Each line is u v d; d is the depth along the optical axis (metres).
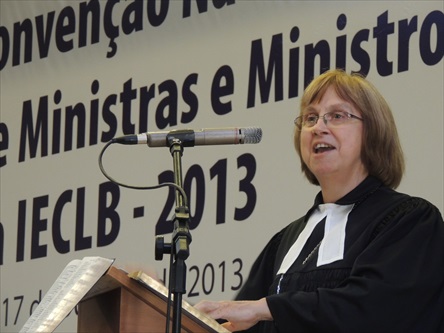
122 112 7.07
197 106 6.71
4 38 7.77
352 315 3.82
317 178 4.41
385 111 4.32
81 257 7.03
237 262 6.31
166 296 3.54
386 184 4.34
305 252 4.28
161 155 6.85
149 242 6.75
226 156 6.49
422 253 3.97
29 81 7.59
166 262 6.64
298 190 6.18
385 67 5.86
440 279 3.95
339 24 6.12
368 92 4.32
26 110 7.55
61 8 7.55
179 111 6.79
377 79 5.88
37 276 7.21
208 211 6.48
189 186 6.58
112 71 7.18
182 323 3.56
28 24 7.69
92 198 7.08
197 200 6.53
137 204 6.86
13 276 7.31
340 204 4.28
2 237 7.41
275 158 6.30
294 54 6.31
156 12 7.05
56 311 3.39
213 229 6.43
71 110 7.33
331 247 4.14
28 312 7.20
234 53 6.60
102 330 3.66
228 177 6.45
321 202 4.45
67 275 3.63
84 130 7.23
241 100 6.51
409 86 5.77
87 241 7.03
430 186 5.59
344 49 6.07
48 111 7.45
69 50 7.43
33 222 7.32
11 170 7.51
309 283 4.10
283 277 4.24
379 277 3.88
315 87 4.37
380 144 4.28
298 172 6.20
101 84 7.22
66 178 7.23
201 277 6.41
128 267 4.54
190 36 6.84
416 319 3.90
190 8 6.88
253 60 6.50
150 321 3.54
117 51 7.18
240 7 6.62
